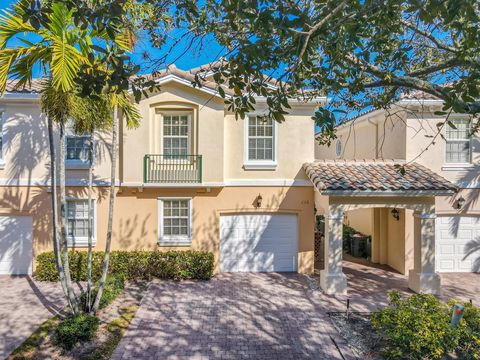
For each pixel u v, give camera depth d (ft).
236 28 16.29
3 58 24.70
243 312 33.30
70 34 24.40
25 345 26.58
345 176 41.04
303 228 46.85
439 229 47.06
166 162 45.06
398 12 18.39
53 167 29.22
